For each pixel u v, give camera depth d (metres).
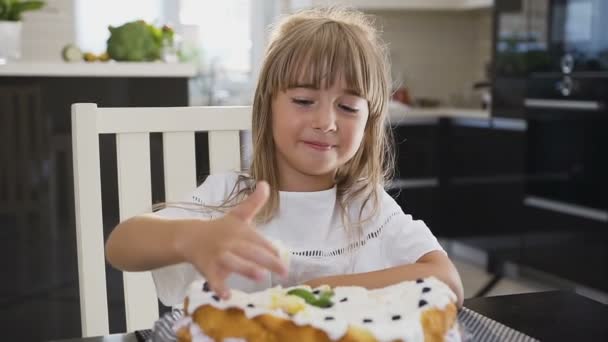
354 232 1.14
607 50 3.25
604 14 3.25
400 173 4.23
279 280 1.11
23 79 2.57
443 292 0.80
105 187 2.61
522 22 3.75
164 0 4.38
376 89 1.04
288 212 1.11
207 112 1.36
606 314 1.02
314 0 4.27
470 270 4.12
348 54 0.98
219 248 0.71
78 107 1.25
